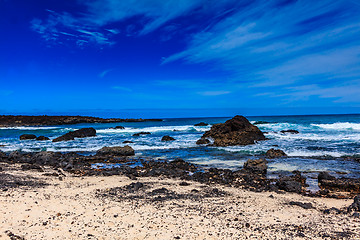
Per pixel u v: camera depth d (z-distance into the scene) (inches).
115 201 349.7
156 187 449.4
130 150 871.1
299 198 393.7
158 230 245.0
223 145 1012.5
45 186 429.1
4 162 756.0
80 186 445.4
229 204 346.9
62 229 238.7
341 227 258.2
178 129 1791.3
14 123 2842.0
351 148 871.1
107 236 227.9
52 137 1528.1
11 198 331.6
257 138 1122.7
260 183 498.3
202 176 556.4
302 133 1342.3
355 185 446.6
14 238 209.5
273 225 264.2
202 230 246.7
